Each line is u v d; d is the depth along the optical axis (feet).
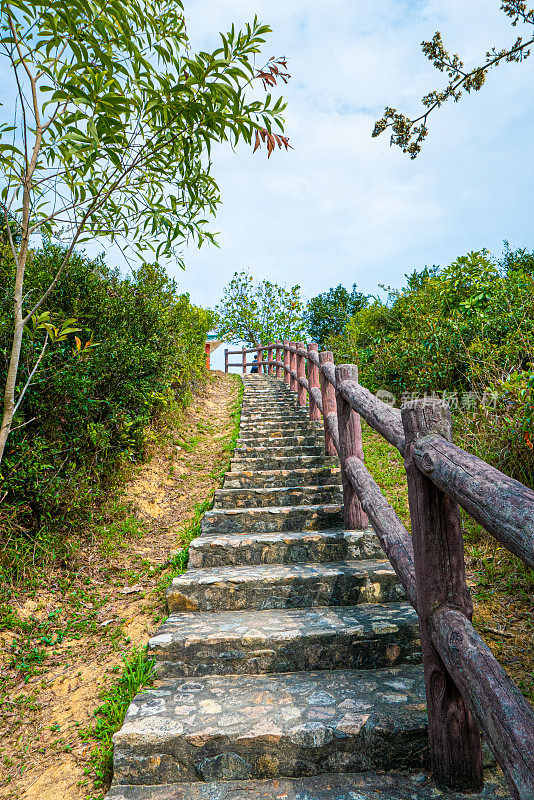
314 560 11.51
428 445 5.74
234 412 30.60
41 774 7.22
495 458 13.56
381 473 17.61
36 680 9.36
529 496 3.89
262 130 8.03
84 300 16.89
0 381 13.29
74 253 17.62
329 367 17.02
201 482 20.01
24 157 7.21
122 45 7.14
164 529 16.10
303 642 8.45
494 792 5.89
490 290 22.82
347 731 6.48
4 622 10.75
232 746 6.57
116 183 7.93
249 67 7.69
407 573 6.70
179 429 25.63
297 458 18.01
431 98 13.89
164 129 7.84
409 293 29.94
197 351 37.35
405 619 8.82
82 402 15.24
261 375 46.37
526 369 17.30
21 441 13.12
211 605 10.30
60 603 11.83
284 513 13.06
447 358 21.42
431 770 6.20
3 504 12.86
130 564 13.76
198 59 7.32
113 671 9.32
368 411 9.15
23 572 12.21
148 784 6.63
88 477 15.20
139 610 11.53
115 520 15.84
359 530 12.03
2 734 8.07
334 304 81.25
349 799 5.95
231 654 8.52
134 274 23.84
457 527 5.95
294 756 6.50
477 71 12.89
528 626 9.07
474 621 9.33
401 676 7.95
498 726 4.18
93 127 6.79
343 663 8.40
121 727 7.21
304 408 26.68
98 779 6.99
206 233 9.71
